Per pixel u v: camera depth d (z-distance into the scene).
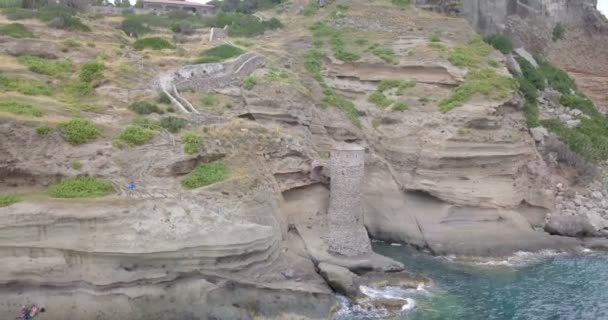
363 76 56.28
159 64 48.34
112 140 35.81
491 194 46.12
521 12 78.31
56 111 37.22
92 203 31.16
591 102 67.62
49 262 30.02
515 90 52.59
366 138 51.03
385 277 37.12
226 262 32.53
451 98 50.69
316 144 48.47
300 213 42.44
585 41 82.94
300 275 35.50
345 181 38.97
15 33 48.34
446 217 45.62
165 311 30.56
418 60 55.12
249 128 41.88
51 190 32.31
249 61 51.00
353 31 63.97
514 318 32.78
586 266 41.09
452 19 65.44
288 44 61.53
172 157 36.03
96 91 42.62
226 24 69.75
